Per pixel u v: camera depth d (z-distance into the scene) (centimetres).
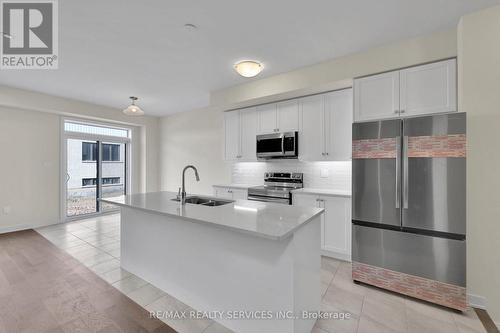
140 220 258
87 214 530
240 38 249
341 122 324
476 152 206
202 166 547
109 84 381
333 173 370
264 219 172
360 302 217
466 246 205
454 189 202
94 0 191
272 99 375
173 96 446
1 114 412
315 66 309
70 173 504
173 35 243
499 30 199
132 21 219
